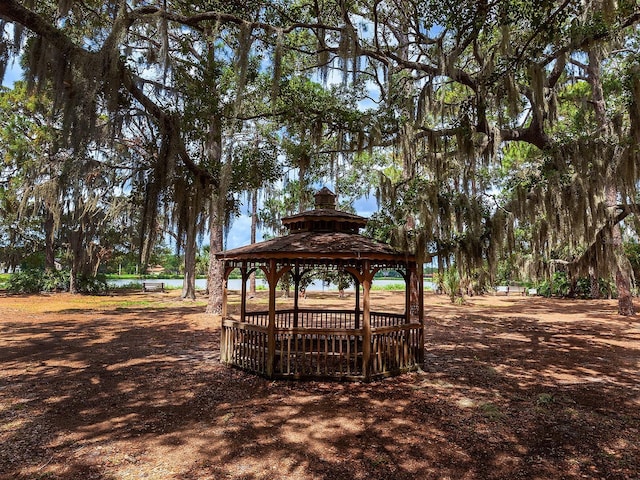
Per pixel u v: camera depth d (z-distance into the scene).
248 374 6.97
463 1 7.12
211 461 3.77
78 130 6.47
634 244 19.17
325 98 10.41
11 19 6.11
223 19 7.86
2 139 19.17
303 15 9.40
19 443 4.11
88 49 7.36
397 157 12.11
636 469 3.70
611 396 5.86
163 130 7.53
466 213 8.12
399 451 4.04
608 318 14.98
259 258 7.03
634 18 7.27
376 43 8.93
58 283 25.19
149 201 7.74
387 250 7.12
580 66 10.02
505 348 9.52
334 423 4.77
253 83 10.93
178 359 8.07
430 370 7.41
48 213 23.06
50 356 8.26
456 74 8.49
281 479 3.45
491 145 9.23
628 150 8.01
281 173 11.55
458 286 20.06
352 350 7.85
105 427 4.58
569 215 9.89
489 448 4.12
